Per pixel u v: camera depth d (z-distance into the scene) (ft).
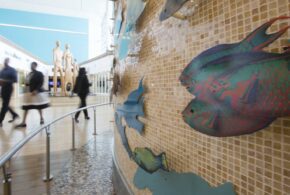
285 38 2.54
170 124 4.73
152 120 5.49
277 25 2.62
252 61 2.74
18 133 15.78
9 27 84.02
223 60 3.09
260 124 2.70
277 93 2.51
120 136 8.26
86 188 8.68
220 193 3.49
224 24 3.33
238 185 3.21
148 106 5.70
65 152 12.64
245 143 3.10
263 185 2.85
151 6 5.52
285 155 2.58
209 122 3.31
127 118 7.13
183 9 4.21
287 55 2.45
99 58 46.65
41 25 88.38
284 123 2.59
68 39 92.68
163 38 4.94
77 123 20.59
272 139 2.73
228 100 3.00
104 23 67.31
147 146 5.76
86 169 10.43
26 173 9.70
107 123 21.03
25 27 86.17
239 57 2.89
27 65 50.60
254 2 2.90
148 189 5.59
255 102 2.70
